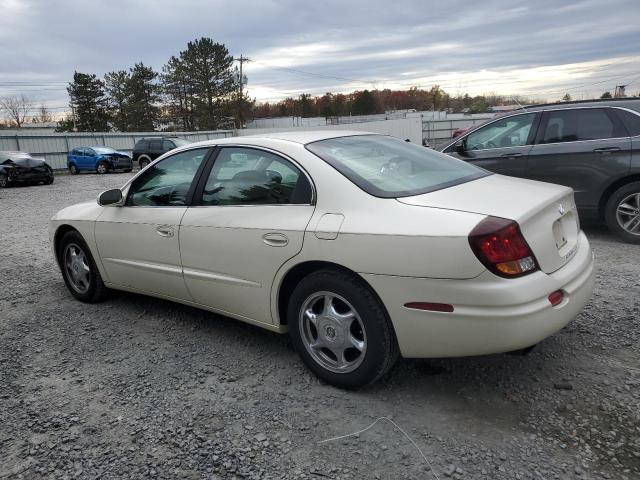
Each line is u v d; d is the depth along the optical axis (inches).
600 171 243.8
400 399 119.4
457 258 101.8
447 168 142.5
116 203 171.5
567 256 119.0
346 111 3988.7
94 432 111.6
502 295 100.0
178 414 117.2
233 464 99.7
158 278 161.6
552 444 101.1
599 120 247.6
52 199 610.5
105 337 162.1
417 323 107.9
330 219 118.0
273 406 118.9
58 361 146.5
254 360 142.3
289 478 95.3
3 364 145.4
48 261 267.4
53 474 98.9
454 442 103.2
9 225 406.0
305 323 127.1
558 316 106.8
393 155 141.9
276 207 129.3
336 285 117.3
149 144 1106.7
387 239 108.6
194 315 177.6
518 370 129.1
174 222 151.4
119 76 2674.7
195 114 2532.0
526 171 265.9
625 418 107.8
